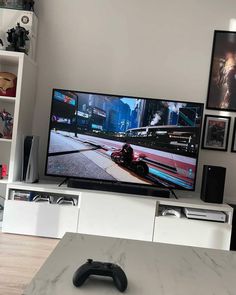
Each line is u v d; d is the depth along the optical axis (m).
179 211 3.05
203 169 3.21
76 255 0.97
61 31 3.46
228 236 2.96
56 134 3.20
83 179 3.22
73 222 2.98
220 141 3.40
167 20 3.42
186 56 3.42
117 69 3.45
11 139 3.08
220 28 3.41
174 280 0.86
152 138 3.18
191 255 1.07
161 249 1.09
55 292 0.73
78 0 3.45
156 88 3.43
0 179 3.13
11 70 3.43
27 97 3.25
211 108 3.40
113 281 0.79
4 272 2.27
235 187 3.40
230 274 0.93
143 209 2.97
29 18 3.23
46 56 3.46
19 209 3.00
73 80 3.46
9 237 2.93
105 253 1.01
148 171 3.19
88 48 3.45
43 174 3.45
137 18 3.44
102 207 2.97
